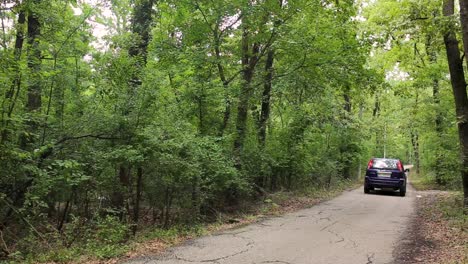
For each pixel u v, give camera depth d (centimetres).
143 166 977
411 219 1140
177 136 1001
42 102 1070
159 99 1041
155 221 1086
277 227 998
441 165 1689
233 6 1271
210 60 1314
